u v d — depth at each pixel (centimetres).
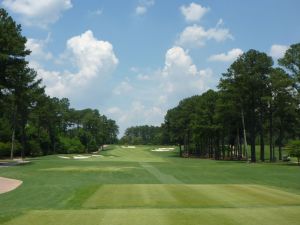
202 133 9112
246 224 1359
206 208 1741
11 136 8981
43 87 8244
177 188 2578
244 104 7144
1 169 4556
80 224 1367
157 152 13012
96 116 15825
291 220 1428
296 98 6475
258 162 6775
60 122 13938
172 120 11362
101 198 2142
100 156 9469
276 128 8238
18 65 5534
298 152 5944
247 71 6981
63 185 2962
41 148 10625
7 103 5950
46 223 1388
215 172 4419
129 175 3912
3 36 5297
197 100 10906
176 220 1422
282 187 2831
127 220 1427
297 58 6412
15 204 2095
